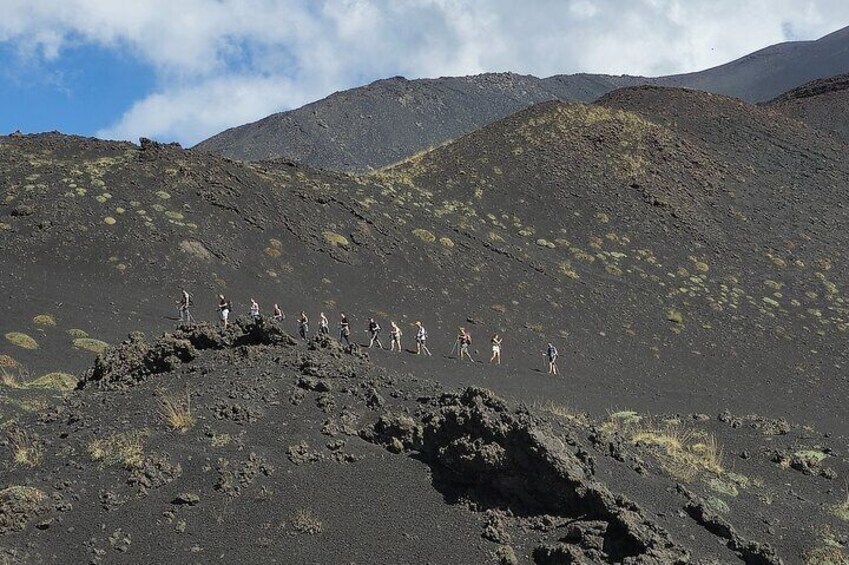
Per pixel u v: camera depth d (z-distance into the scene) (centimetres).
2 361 2427
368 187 5541
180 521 1130
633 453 1620
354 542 1115
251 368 1641
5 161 4503
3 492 1119
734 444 2209
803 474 1991
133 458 1254
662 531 1172
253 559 1062
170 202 4328
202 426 1384
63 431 1388
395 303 4125
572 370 3638
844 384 4022
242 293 3816
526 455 1222
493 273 4691
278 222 4500
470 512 1213
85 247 3791
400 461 1327
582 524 1150
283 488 1225
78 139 5084
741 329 4603
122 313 3284
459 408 1325
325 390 1545
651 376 3744
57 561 1030
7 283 3322
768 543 1401
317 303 3934
